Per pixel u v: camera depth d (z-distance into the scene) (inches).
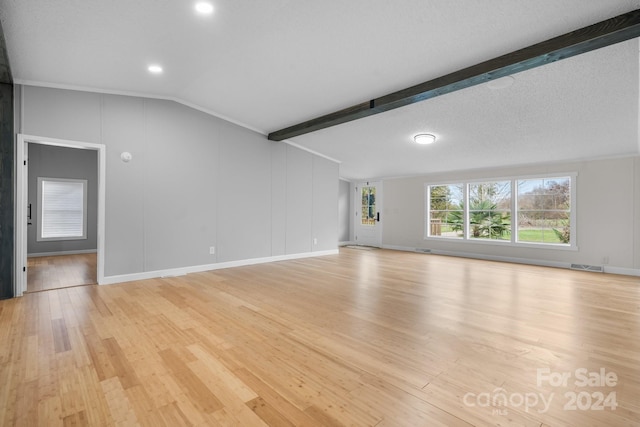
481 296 156.3
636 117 166.1
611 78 136.1
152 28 116.0
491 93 160.1
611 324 118.2
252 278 193.8
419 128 213.3
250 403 70.1
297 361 89.4
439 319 123.3
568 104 159.9
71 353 93.2
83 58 137.3
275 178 255.6
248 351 95.3
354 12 107.7
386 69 145.9
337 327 114.7
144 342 101.2
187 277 195.3
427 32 116.7
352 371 84.0
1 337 104.0
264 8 105.5
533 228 258.7
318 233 289.9
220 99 194.5
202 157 212.8
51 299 147.6
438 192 317.4
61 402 69.9
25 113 154.8
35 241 273.6
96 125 173.6
